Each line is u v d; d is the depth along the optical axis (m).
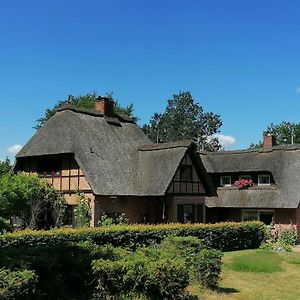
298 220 34.72
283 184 35.12
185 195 32.16
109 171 30.03
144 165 32.34
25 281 9.02
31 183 28.22
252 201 35.91
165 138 76.19
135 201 31.55
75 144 29.86
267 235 30.38
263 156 37.78
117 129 35.09
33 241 17.50
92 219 28.34
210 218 39.28
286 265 20.92
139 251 12.91
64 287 11.13
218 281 15.60
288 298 13.94
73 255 11.86
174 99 77.94
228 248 26.53
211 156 41.19
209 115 77.00
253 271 18.89
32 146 32.16
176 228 22.89
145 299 11.23
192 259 14.70
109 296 11.36
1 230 26.58
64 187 30.28
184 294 12.33
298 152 36.22
